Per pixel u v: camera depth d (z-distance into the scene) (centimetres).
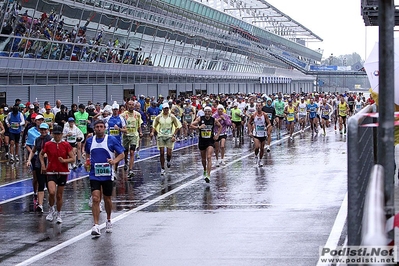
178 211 2117
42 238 1775
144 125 6450
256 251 1527
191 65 10350
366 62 2028
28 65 5962
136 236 1756
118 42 7631
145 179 2975
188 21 9681
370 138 972
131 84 8188
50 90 6406
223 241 1652
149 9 8138
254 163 3522
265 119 3338
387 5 631
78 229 1889
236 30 12650
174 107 5284
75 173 3291
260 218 1942
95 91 7281
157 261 1470
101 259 1509
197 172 3195
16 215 2153
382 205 517
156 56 8819
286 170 3144
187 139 5525
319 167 3225
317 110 5709
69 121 3484
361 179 743
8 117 4012
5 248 1659
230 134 6081
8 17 5500
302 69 19912
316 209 2062
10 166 3741
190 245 1622
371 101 2753
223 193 2477
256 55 14838
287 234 1703
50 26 6159
